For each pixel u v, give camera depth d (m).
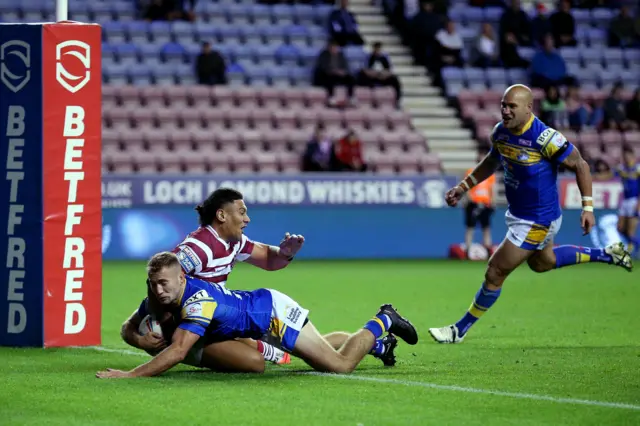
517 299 48.66
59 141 30.77
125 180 73.44
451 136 86.94
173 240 74.00
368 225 77.25
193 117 83.00
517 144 31.20
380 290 52.91
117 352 30.00
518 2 92.06
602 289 54.12
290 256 27.36
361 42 90.94
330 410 20.80
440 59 91.25
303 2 95.44
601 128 86.94
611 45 97.44
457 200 33.25
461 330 32.72
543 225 31.64
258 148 82.31
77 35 30.84
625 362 28.23
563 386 23.97
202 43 88.19
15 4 86.38
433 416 20.25
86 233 31.23
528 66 92.25
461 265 71.19
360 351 26.06
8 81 30.69
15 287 30.88
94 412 20.52
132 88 83.75
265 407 21.05
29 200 30.69
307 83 88.75
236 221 26.11
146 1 91.44
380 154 83.06
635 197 75.19
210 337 25.17
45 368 26.72
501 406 21.33
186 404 21.31
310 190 76.12
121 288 52.72
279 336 25.27
